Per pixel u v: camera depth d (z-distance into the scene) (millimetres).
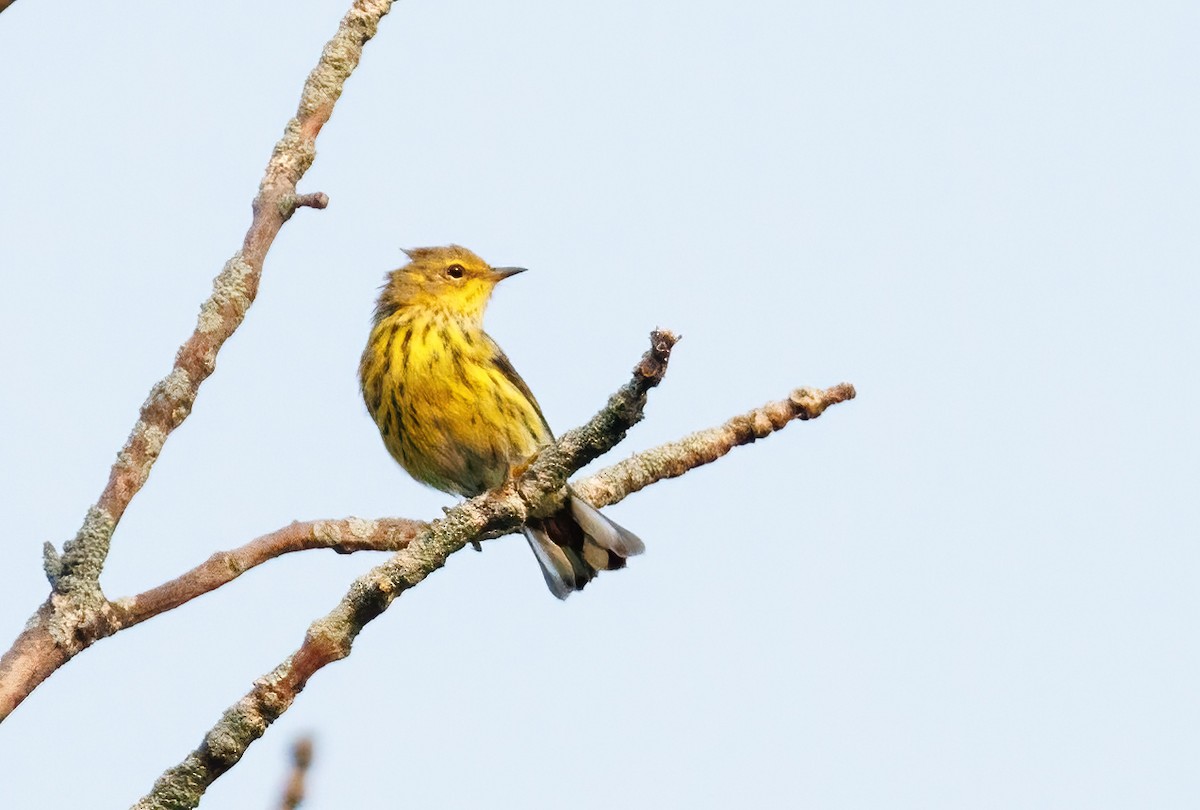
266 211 9477
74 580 8594
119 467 8820
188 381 9023
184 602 9289
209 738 7895
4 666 8289
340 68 9977
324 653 8227
